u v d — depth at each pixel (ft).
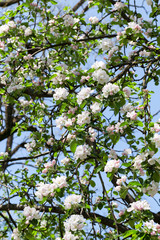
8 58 15.01
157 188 9.98
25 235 10.66
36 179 14.76
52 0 13.57
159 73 13.83
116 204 13.01
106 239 10.96
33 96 16.83
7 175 15.87
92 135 11.03
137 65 13.37
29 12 15.47
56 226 14.32
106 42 12.48
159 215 12.75
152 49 13.28
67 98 11.16
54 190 10.61
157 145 9.68
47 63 15.05
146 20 14.49
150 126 10.04
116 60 12.73
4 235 15.31
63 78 11.80
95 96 10.96
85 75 12.21
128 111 10.44
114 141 10.24
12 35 14.55
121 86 11.41
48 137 14.34
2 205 14.67
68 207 10.17
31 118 16.43
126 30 12.12
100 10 14.74
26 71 15.78
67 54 14.49
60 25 14.17
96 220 11.23
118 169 10.05
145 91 11.54
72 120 10.66
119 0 14.64
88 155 11.00
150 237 9.16
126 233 9.34
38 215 10.62
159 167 9.80
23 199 13.53
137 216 9.94
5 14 15.47
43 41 15.42
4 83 15.89
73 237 9.41
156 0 13.92
